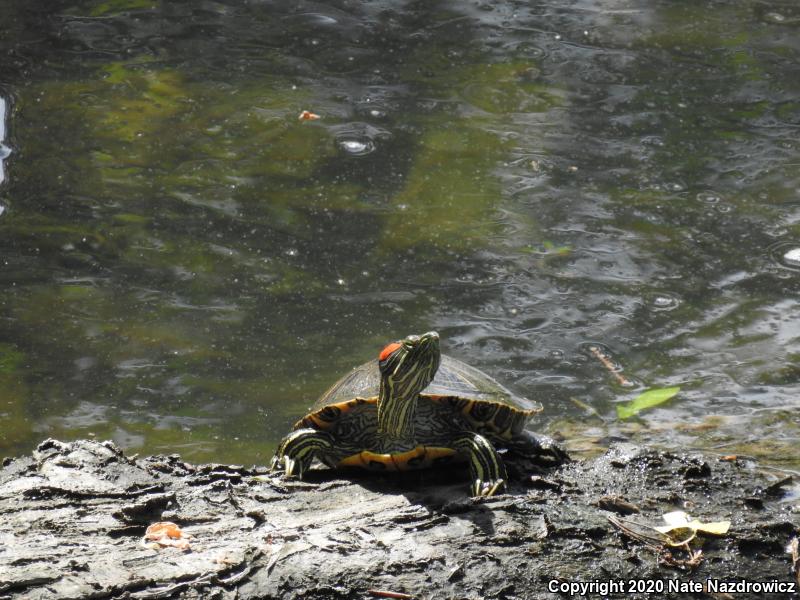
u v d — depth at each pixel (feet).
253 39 52.95
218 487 18.67
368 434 20.39
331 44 52.47
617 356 30.53
